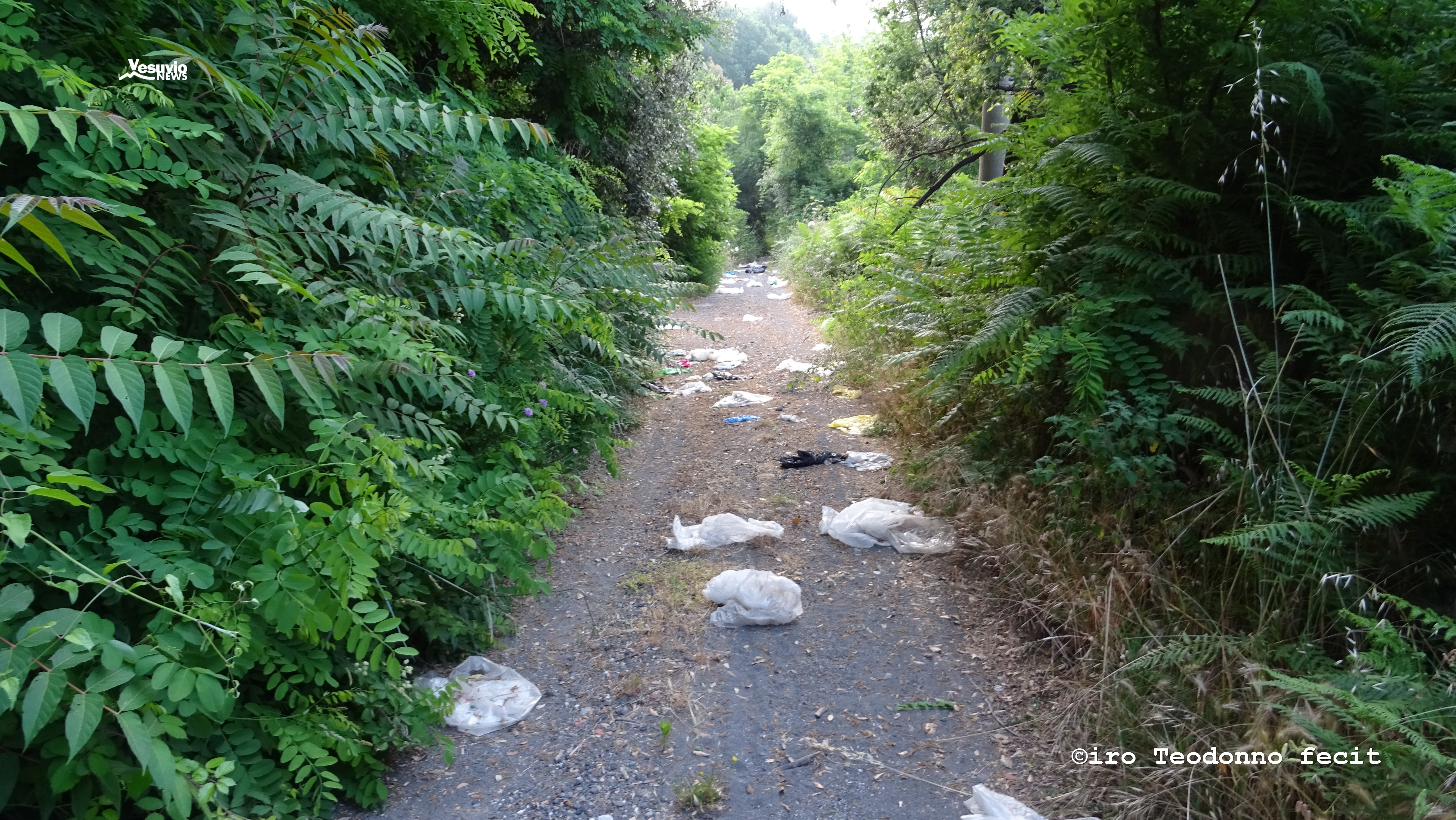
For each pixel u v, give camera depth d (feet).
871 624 11.20
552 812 7.86
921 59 35.78
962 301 16.46
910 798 7.95
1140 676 8.49
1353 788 6.20
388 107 9.72
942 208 21.71
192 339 7.80
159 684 5.28
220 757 6.43
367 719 7.97
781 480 16.55
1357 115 11.68
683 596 11.95
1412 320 8.41
